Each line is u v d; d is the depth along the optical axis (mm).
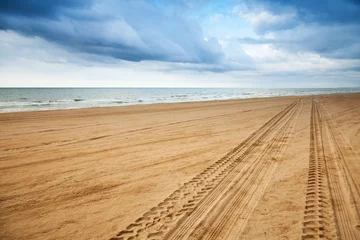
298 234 2998
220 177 4988
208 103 28250
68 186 4574
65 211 3648
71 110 18484
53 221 3369
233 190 4336
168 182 4777
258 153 6723
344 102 26234
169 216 3484
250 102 29484
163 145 7828
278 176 4973
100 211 3648
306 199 3930
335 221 3271
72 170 5457
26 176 5066
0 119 13086
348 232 3025
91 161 6133
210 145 7781
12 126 11133
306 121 12312
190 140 8555
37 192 4305
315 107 20453
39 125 11500
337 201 3838
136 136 9227
